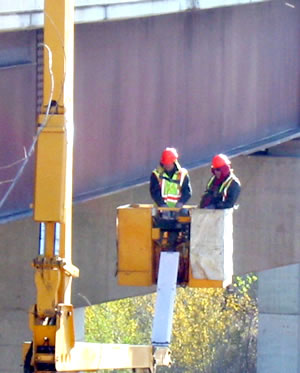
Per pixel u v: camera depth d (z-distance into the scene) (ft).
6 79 140.26
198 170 171.83
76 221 170.60
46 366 98.78
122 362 120.06
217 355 350.23
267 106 162.61
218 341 349.61
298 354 264.11
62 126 100.07
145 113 154.10
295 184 173.78
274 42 162.81
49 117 100.27
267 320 266.57
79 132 149.89
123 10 138.62
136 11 140.26
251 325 368.27
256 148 161.17
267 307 266.77
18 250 170.50
